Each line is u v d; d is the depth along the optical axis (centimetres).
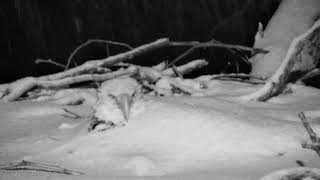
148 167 371
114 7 1000
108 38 1004
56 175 324
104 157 406
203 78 844
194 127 429
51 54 997
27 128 578
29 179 318
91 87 885
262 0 997
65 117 641
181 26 1011
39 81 815
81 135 466
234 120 441
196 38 1010
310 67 833
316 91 744
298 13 924
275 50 880
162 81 751
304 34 714
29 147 472
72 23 998
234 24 996
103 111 466
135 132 442
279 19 934
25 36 985
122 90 484
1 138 531
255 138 407
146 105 477
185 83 782
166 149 404
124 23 1005
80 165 396
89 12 997
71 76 834
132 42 1007
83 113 661
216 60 983
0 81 984
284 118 514
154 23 1009
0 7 966
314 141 390
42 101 776
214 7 1005
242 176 316
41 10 991
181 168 364
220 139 408
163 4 1009
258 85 795
